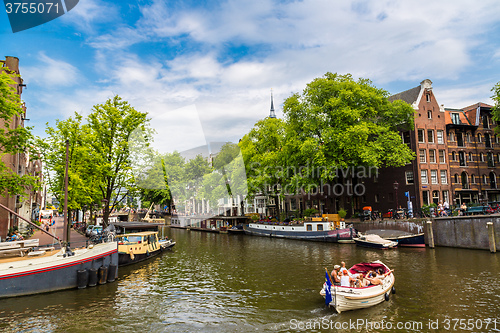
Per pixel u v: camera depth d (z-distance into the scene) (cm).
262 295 1594
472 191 4141
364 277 1543
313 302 1473
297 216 5000
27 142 1994
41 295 1551
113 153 2355
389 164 3497
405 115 3541
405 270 2019
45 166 2455
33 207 4825
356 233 3453
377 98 3366
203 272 2150
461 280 1759
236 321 1273
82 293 1617
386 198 4122
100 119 2403
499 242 2541
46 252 1781
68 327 1212
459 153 4191
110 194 2502
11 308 1383
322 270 2094
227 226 5156
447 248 2844
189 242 3962
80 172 2394
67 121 2433
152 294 1633
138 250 2477
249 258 2650
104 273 1814
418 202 3809
